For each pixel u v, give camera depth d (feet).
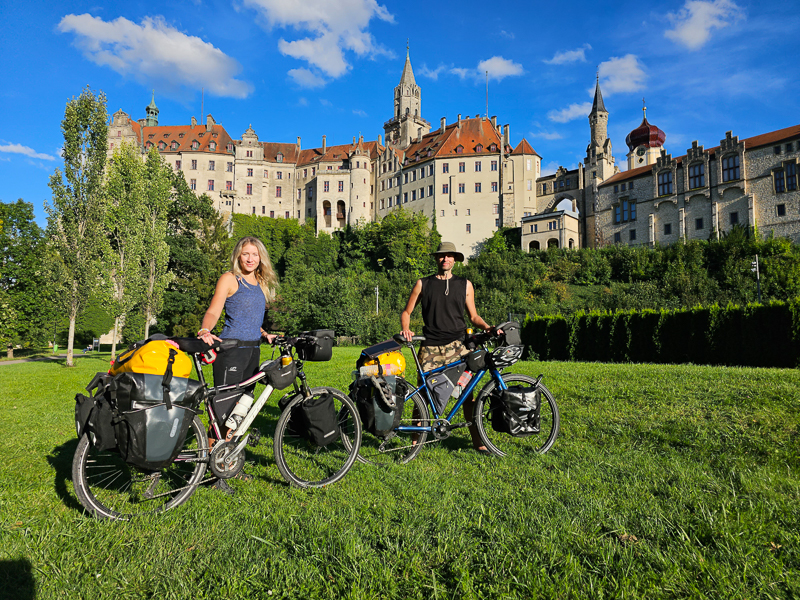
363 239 262.06
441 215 253.03
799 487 10.45
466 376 14.32
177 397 9.46
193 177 280.92
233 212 282.56
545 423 17.48
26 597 6.92
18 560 7.91
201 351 10.44
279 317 147.02
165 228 108.78
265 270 13.12
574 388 23.17
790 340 36.01
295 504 10.47
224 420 11.23
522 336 65.41
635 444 14.85
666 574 7.17
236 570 7.59
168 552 8.22
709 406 17.65
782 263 140.87
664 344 47.11
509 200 243.19
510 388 14.32
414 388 13.74
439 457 13.97
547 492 10.71
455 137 263.90
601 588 6.91
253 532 8.95
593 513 9.46
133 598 7.01
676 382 22.50
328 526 9.08
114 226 92.68
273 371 11.26
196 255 170.81
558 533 8.60
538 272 195.00
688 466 12.39
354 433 12.72
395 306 189.06
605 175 220.64
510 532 8.70
